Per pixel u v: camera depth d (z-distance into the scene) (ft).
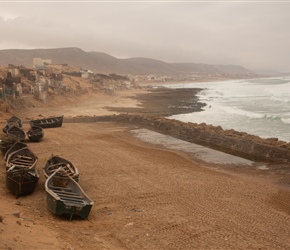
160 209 56.34
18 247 32.24
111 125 163.94
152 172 80.74
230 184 73.36
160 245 43.04
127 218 51.75
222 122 177.17
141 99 328.90
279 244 44.78
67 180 58.44
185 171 83.51
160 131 147.95
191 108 243.19
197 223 50.75
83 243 40.09
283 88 487.20
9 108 187.11
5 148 88.79
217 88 574.56
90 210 49.96
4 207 48.70
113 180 72.90
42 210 52.37
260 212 56.85
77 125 161.68
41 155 94.38
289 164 93.20
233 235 46.98
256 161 97.30
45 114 193.88
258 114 202.69
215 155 104.32
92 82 398.42
